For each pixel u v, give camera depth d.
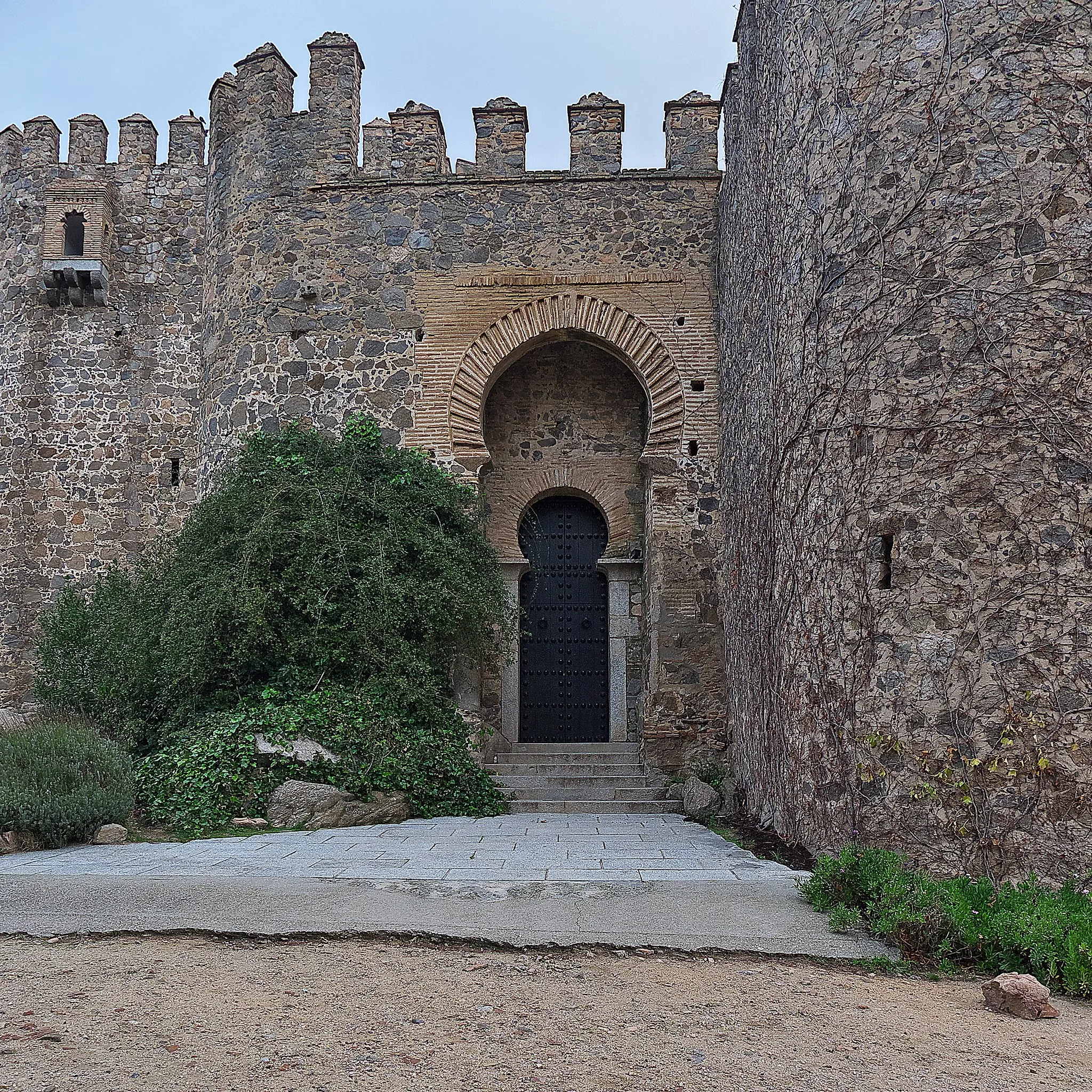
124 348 17.25
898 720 7.64
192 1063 3.99
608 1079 3.95
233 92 15.56
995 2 7.87
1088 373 7.34
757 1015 4.68
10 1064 3.93
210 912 6.02
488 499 14.68
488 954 5.48
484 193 14.34
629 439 14.93
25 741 9.90
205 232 16.08
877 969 5.42
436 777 11.55
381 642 11.97
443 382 13.90
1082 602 7.14
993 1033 4.58
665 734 13.10
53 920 5.90
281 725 10.89
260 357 14.20
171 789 10.23
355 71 14.80
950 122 7.96
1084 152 7.55
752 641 11.09
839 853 6.88
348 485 12.83
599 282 14.06
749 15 11.66
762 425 10.56
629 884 6.82
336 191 14.45
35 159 17.75
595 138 14.41
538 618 15.02
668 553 13.46
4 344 17.42
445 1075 3.95
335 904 6.21
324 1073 3.94
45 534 16.83
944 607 7.55
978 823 7.17
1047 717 7.10
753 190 11.27
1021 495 7.38
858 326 8.36
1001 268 7.63
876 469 8.05
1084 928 5.42
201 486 14.85
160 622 12.61
